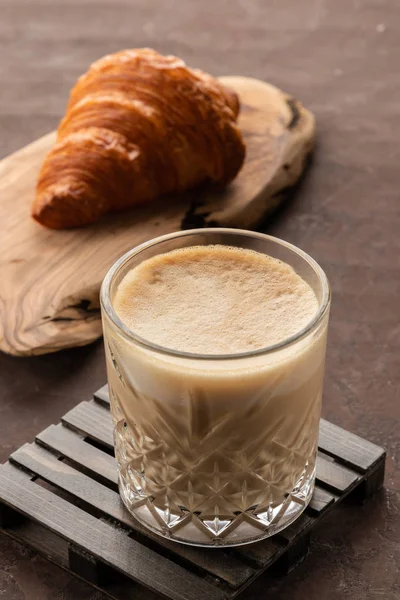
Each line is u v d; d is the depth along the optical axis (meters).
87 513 0.57
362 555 0.58
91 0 0.98
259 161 0.78
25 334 0.67
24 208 0.76
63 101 0.87
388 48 0.92
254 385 0.51
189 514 0.55
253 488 0.54
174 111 0.74
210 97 0.75
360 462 0.59
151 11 0.97
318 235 0.75
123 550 0.55
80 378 0.67
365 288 0.72
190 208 0.75
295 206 0.78
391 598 0.56
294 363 0.52
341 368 0.67
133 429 0.54
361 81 0.89
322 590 0.56
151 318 0.53
